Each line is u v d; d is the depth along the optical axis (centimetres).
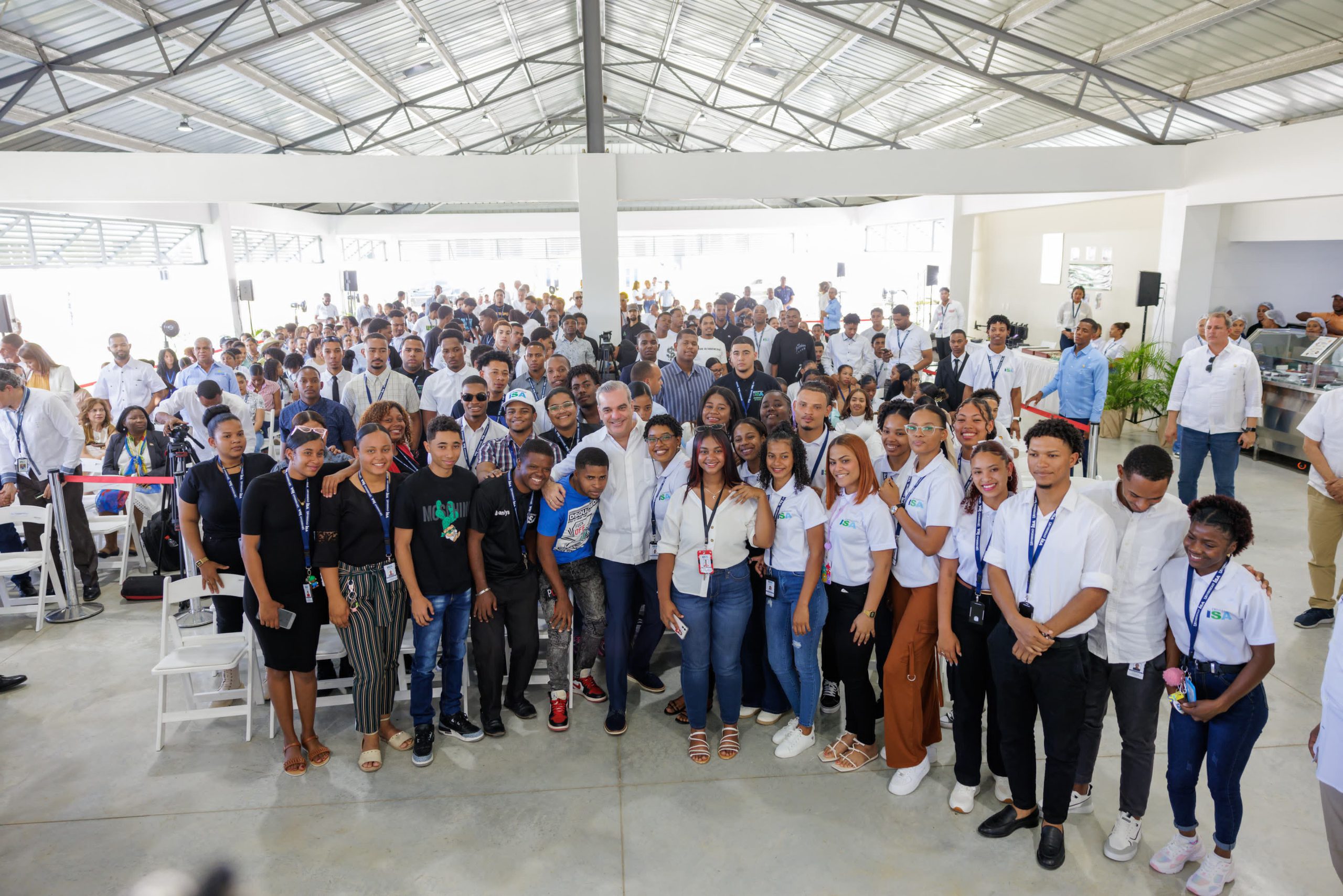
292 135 1352
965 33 950
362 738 358
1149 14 770
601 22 1297
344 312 2008
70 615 511
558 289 2247
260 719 390
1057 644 262
